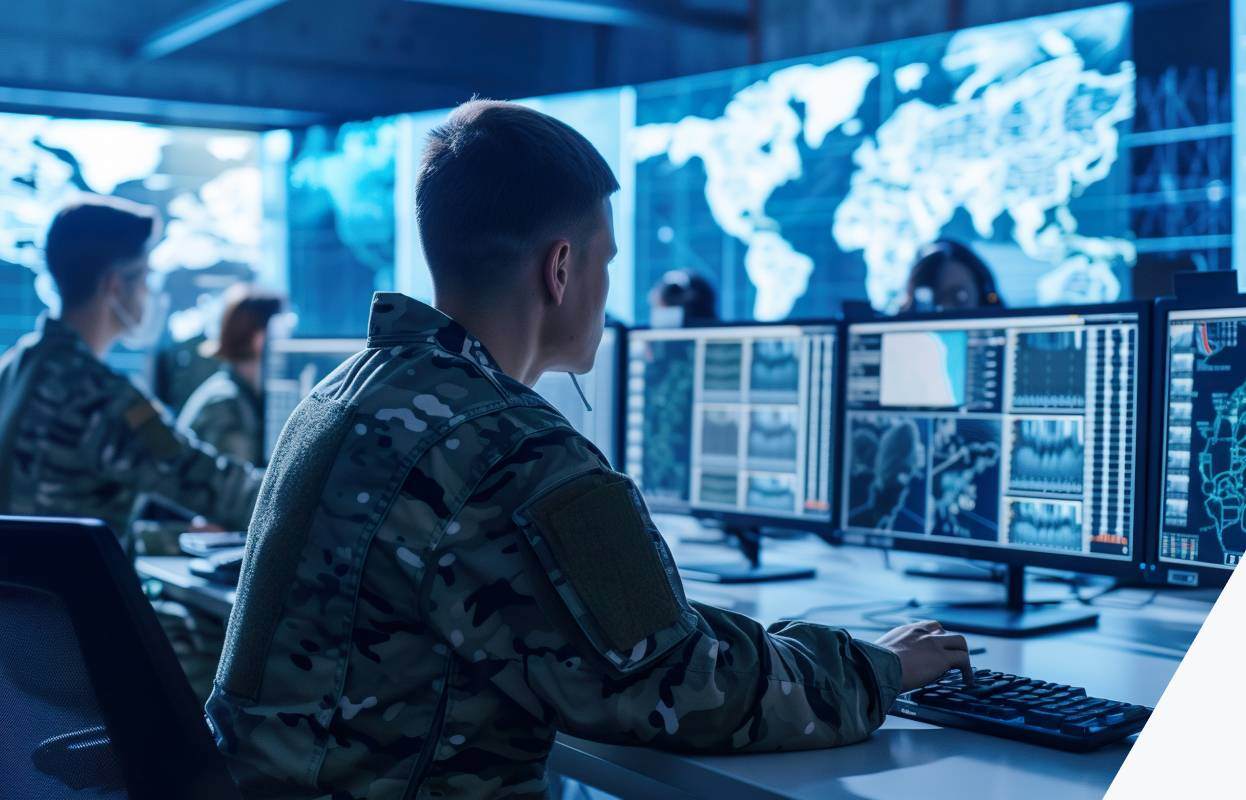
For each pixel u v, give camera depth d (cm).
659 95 594
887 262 539
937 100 514
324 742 101
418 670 100
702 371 225
